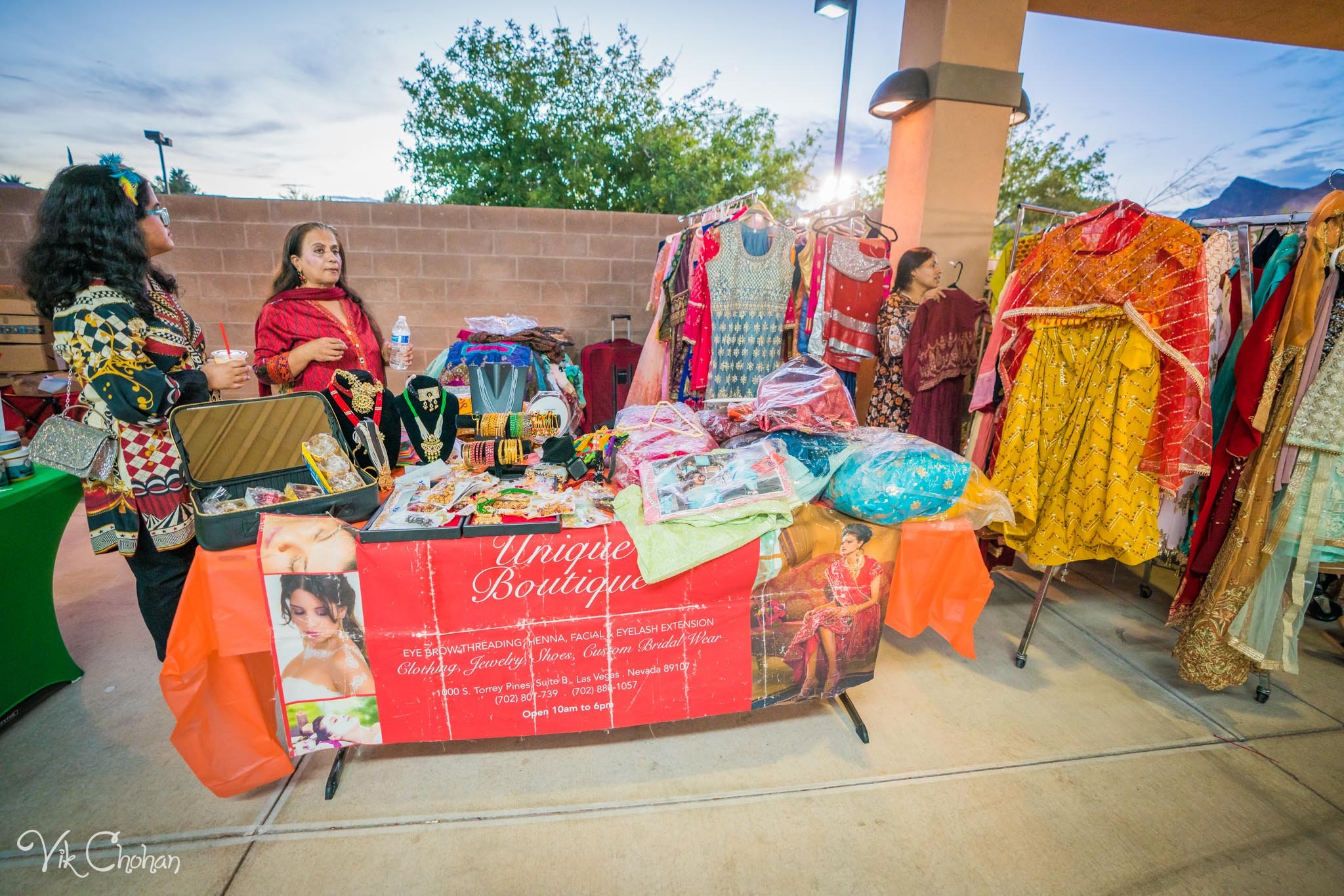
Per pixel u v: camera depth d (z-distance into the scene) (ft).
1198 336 6.49
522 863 4.98
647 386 10.96
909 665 7.98
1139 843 5.37
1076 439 7.43
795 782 5.92
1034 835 5.41
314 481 5.43
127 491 5.46
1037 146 51.13
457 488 5.68
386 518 5.08
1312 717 7.19
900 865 5.08
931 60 10.95
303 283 7.72
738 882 4.87
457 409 6.79
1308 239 6.34
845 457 6.02
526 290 15.84
